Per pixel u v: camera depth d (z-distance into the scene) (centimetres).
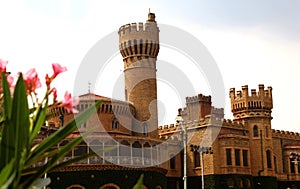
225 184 7675
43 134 5147
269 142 8538
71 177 5922
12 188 507
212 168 7706
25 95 521
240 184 7838
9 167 479
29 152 556
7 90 535
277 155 8944
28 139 525
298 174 8888
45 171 598
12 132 512
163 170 6962
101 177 6028
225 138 7862
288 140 9294
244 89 8688
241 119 8650
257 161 8375
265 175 8294
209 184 7688
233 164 7806
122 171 6178
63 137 607
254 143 8456
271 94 8819
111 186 6078
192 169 7994
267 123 8619
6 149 510
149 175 6475
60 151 607
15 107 516
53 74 614
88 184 5950
